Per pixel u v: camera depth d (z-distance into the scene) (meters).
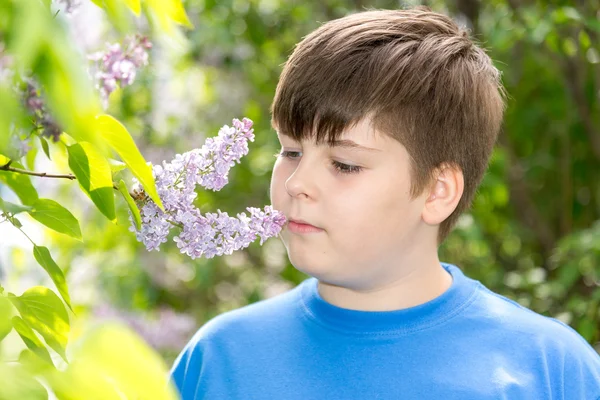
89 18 2.19
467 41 1.70
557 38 3.37
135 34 1.03
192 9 3.95
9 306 0.71
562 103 4.11
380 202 1.46
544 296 3.37
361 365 1.58
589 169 4.33
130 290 3.91
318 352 1.63
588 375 1.62
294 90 1.47
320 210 1.44
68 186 3.62
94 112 0.59
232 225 1.25
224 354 1.70
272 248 4.34
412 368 1.57
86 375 0.58
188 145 3.96
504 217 4.20
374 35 1.53
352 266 1.48
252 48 4.11
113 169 1.06
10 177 1.18
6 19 0.59
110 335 0.58
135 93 3.82
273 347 1.68
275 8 4.15
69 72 0.57
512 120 4.22
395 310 1.61
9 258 2.75
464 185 1.66
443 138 1.54
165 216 1.19
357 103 1.43
